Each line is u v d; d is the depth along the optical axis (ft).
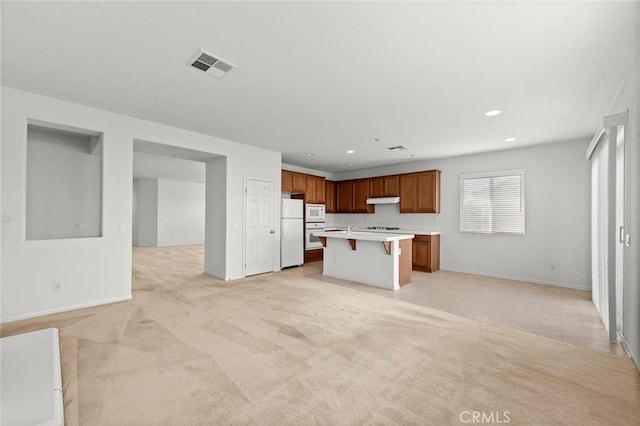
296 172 22.47
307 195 23.40
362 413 5.36
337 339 8.50
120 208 12.21
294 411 5.42
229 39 6.87
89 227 14.89
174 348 7.90
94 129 11.49
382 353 7.66
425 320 10.09
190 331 9.06
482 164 18.71
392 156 20.11
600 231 11.05
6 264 9.73
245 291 13.97
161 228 35.12
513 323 10.25
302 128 13.88
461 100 10.28
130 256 12.52
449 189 20.25
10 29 6.52
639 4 5.44
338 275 17.33
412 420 5.16
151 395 5.86
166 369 6.83
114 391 5.97
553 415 5.24
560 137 14.79
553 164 16.01
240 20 6.16
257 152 17.94
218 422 5.14
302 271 19.53
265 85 9.30
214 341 8.35
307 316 10.44
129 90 9.80
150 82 9.18
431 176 20.47
